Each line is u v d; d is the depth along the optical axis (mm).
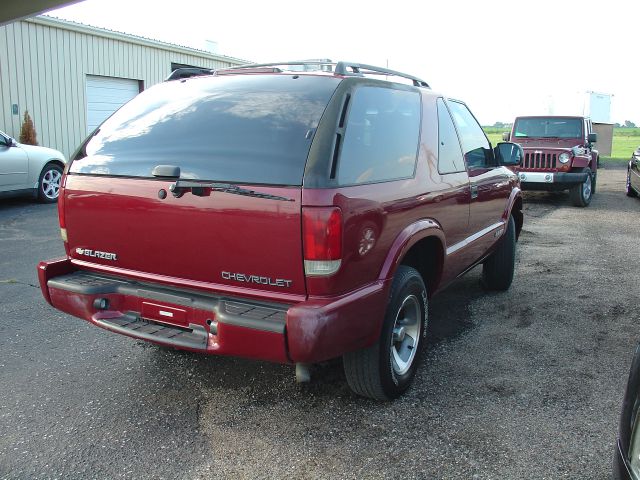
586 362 4219
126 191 3281
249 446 3152
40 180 11383
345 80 3338
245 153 3053
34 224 9289
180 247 3168
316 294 2898
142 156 3326
